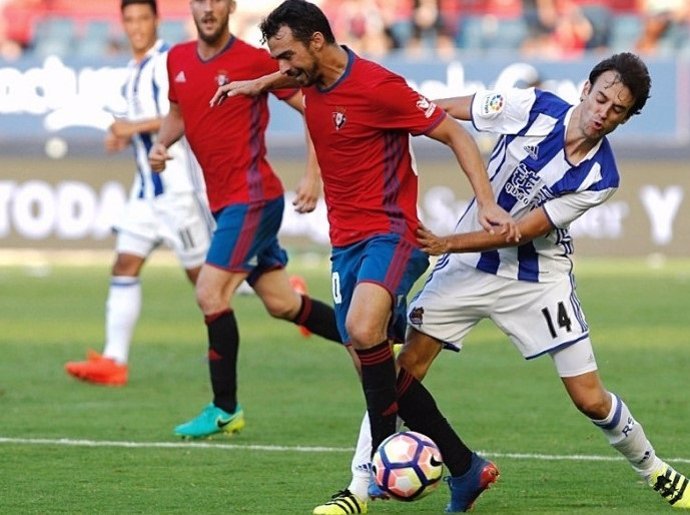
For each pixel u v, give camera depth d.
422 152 75.25
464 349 46.41
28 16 91.69
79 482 24.67
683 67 80.31
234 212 30.42
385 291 21.91
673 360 43.03
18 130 77.75
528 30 89.06
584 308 56.91
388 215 22.36
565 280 22.70
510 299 22.72
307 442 29.30
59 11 94.62
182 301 60.25
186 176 37.75
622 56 20.98
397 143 22.27
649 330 50.44
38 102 77.50
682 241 76.31
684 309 56.72
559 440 29.59
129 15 37.62
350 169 22.25
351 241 22.56
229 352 29.94
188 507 22.42
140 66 37.81
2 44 90.31
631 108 21.06
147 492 23.75
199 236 37.94
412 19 89.12
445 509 22.48
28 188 75.62
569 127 21.75
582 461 27.06
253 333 50.84
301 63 21.59
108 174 75.44
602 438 29.83
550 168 21.89
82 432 30.44
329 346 47.31
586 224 76.44
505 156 22.44
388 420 21.75
